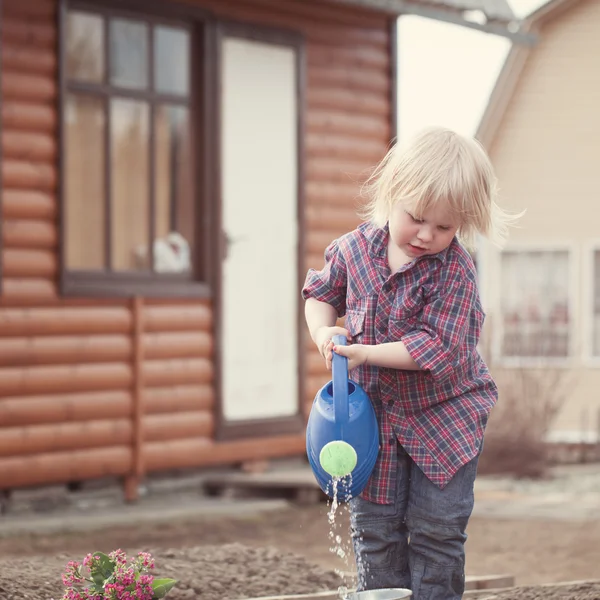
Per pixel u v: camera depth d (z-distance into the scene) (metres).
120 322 8.19
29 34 7.76
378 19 9.82
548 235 17.30
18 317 7.69
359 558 3.74
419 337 3.51
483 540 7.86
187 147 8.73
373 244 3.69
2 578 4.47
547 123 17.30
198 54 8.72
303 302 9.36
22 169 7.73
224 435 8.79
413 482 3.66
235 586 4.75
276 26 9.10
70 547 7.14
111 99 8.27
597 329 17.17
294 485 8.73
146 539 7.47
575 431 16.70
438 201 3.37
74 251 8.14
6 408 7.62
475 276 3.66
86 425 8.00
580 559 7.20
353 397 3.50
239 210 9.07
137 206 8.47
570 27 17.14
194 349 8.62
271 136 9.20
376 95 9.84
